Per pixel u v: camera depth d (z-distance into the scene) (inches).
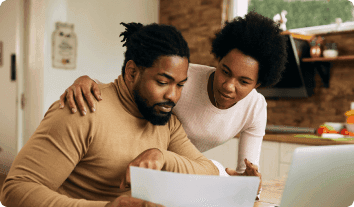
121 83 34.1
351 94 114.9
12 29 139.6
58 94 137.6
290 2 130.2
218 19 144.3
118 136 32.8
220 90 39.1
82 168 33.1
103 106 32.5
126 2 158.2
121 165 33.1
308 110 124.9
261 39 35.6
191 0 154.4
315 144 93.1
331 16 121.3
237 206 21.8
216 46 39.4
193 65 49.4
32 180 28.0
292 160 22.9
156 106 31.1
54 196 27.0
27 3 136.6
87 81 33.9
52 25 134.9
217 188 21.1
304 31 124.9
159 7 170.1
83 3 143.7
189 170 32.8
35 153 28.8
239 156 53.6
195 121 49.8
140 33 31.2
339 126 107.9
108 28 152.9
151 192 21.8
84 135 31.0
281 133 117.0
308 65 120.0
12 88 140.3
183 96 48.2
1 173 145.9
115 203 22.9
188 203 21.5
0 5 145.6
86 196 33.8
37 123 133.9
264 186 47.9
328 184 26.5
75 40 141.5
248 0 140.9
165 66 29.4
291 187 23.7
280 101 132.1
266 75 38.2
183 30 158.4
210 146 54.7
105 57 152.5
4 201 28.3
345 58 109.0
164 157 30.5
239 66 36.4
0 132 147.2
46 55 133.3
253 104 50.3
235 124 50.9
